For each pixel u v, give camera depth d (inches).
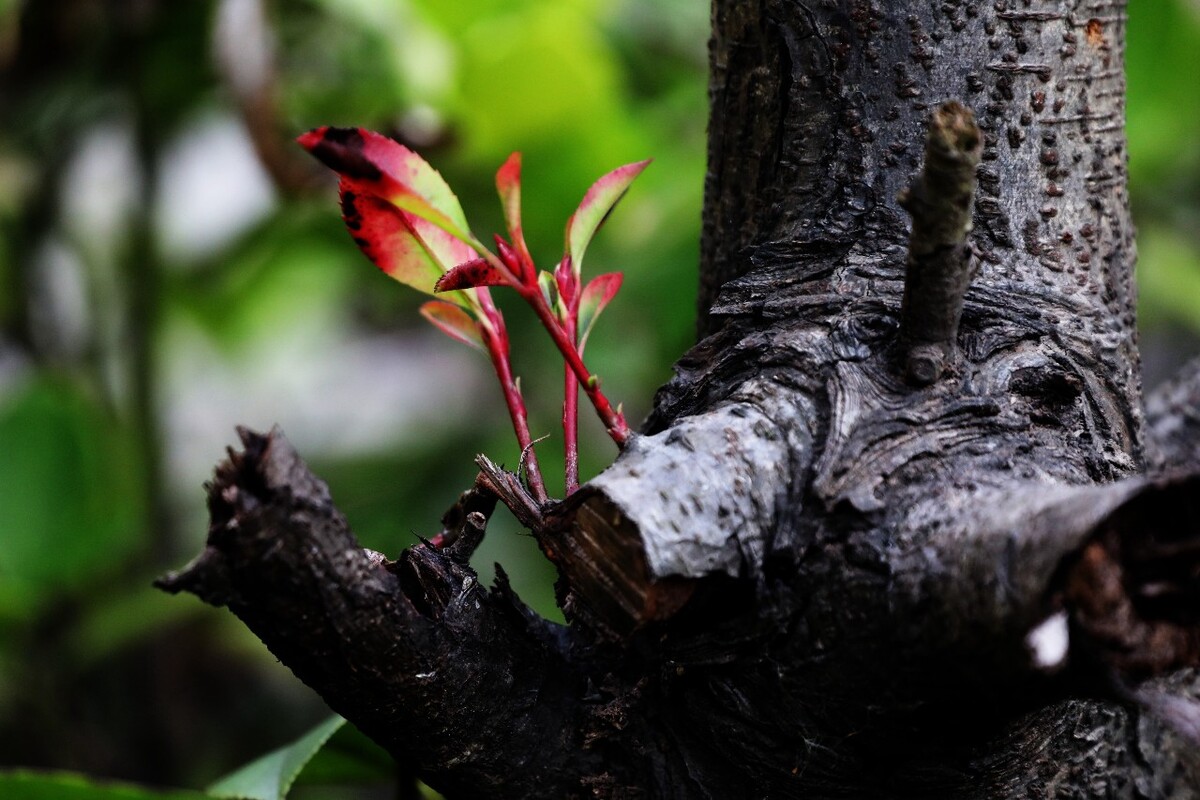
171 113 70.5
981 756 36.7
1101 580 34.5
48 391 60.7
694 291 58.2
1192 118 68.6
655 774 37.1
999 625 34.8
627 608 35.8
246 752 80.7
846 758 36.5
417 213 36.1
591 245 64.4
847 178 38.3
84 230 78.6
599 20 70.7
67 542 60.0
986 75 38.2
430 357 107.0
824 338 37.0
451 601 36.6
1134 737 38.0
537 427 68.0
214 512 35.3
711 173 39.7
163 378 73.4
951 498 35.9
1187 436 41.4
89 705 73.2
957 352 36.9
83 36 65.3
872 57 38.2
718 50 39.4
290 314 97.6
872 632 35.7
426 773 37.1
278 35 61.9
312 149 35.8
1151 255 70.1
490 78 55.3
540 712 37.0
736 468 36.1
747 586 36.1
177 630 75.7
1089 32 38.5
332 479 74.3
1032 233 38.3
